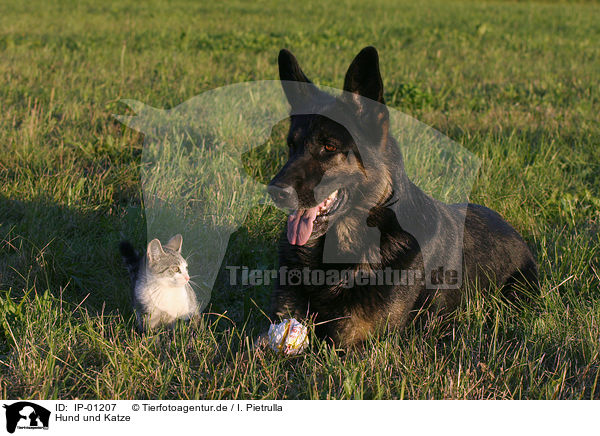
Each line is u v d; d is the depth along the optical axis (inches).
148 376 135.3
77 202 221.8
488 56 556.7
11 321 151.0
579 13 998.4
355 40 638.5
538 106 370.9
